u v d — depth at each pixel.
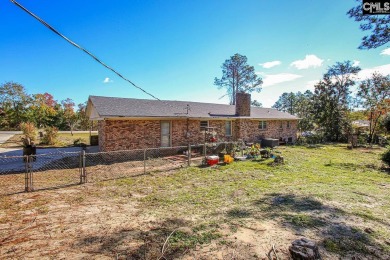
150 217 4.52
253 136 18.98
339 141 23.61
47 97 44.78
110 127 11.40
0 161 10.60
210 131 15.53
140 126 12.46
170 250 3.18
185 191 6.39
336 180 7.55
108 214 4.70
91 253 3.14
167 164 10.34
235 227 3.93
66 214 4.69
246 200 5.54
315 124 28.45
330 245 3.28
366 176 8.24
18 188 6.61
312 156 13.12
